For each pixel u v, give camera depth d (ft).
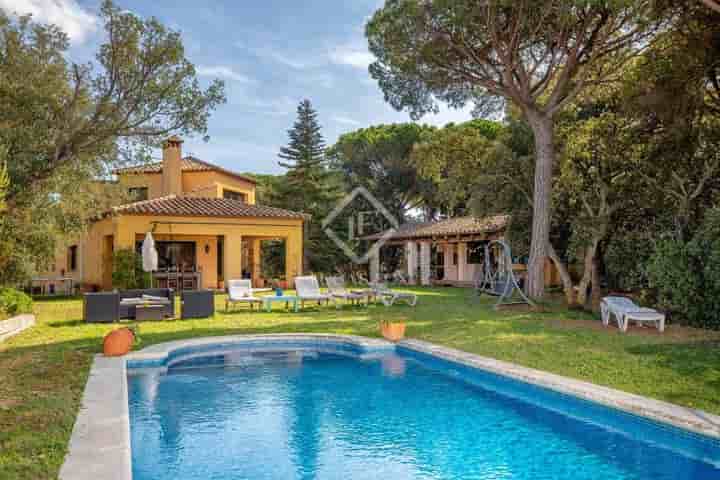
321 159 99.60
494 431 17.12
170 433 16.88
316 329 34.45
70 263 78.84
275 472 13.88
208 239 71.87
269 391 22.04
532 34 41.14
